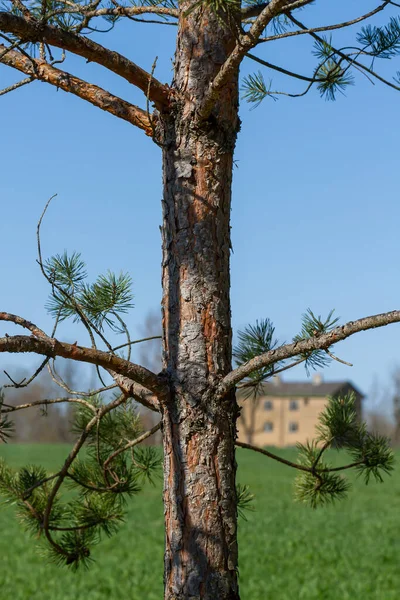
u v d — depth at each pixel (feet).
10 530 98.84
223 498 16.48
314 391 442.09
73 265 19.25
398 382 388.57
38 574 71.92
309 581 68.13
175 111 17.75
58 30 16.21
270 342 18.80
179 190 17.62
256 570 73.87
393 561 79.36
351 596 62.75
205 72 17.71
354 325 14.26
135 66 17.15
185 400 16.74
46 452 236.63
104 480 20.03
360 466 20.18
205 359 16.94
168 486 16.84
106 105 18.26
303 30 16.85
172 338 17.22
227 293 17.62
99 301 18.90
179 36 18.06
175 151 17.75
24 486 22.06
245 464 226.79
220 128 17.79
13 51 18.37
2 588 66.59
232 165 18.16
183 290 17.29
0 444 271.08
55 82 18.07
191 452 16.58
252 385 18.54
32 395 280.31
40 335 15.74
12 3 17.40
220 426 16.72
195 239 17.42
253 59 18.42
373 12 16.57
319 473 20.79
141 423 22.12
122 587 66.80
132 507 126.52
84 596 63.72
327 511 124.88
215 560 16.19
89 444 22.08
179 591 16.25
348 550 86.22
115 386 17.78
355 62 19.39
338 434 20.01
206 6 14.52
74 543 22.29
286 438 443.32
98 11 17.61
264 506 130.52
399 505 133.49
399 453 119.34
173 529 16.56
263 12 14.67
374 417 402.52
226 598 16.10
